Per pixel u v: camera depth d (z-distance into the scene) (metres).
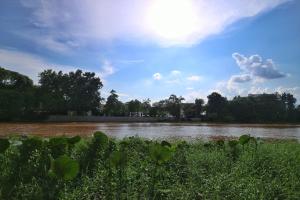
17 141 8.46
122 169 6.00
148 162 7.29
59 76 90.81
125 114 113.25
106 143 7.46
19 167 5.72
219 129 49.19
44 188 4.91
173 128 50.75
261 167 7.58
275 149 9.88
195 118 112.06
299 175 7.01
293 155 8.83
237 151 8.94
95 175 6.20
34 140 6.37
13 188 4.88
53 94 87.62
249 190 5.59
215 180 5.95
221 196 5.45
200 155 8.30
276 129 52.88
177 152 8.02
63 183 5.22
